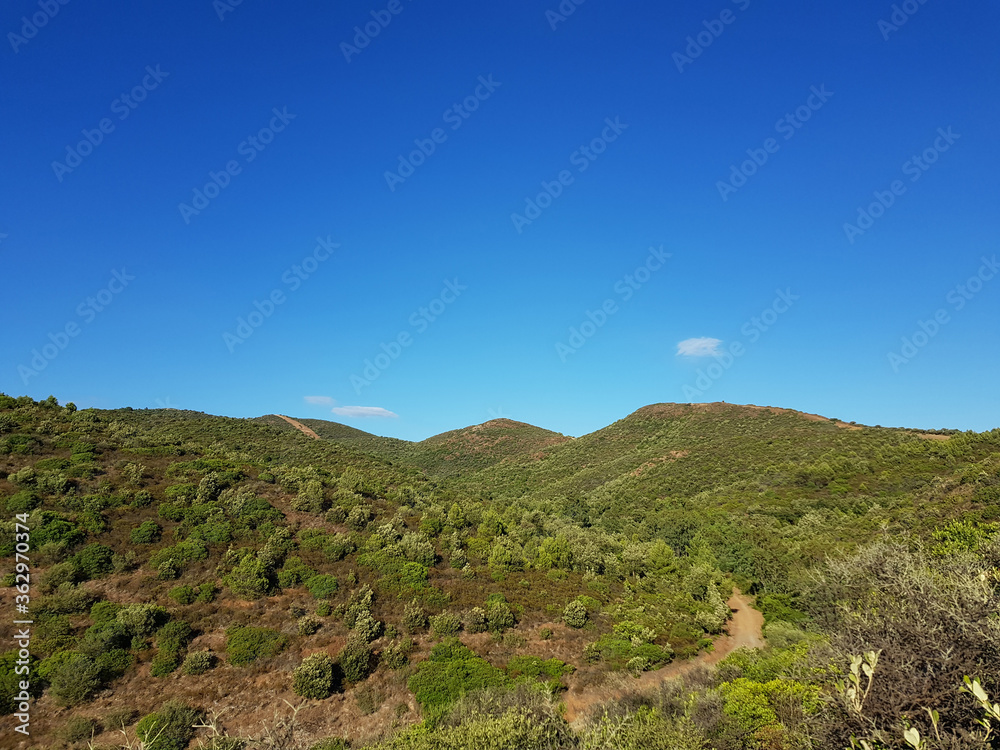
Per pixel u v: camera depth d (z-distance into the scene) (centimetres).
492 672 1975
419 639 2234
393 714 1744
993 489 2852
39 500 2355
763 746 988
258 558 2416
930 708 530
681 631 2647
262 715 1648
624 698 1547
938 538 1705
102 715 1494
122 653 1711
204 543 2447
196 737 1495
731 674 1597
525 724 894
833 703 595
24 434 3019
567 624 2594
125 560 2178
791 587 3166
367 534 3053
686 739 962
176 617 1969
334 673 1881
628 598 3081
